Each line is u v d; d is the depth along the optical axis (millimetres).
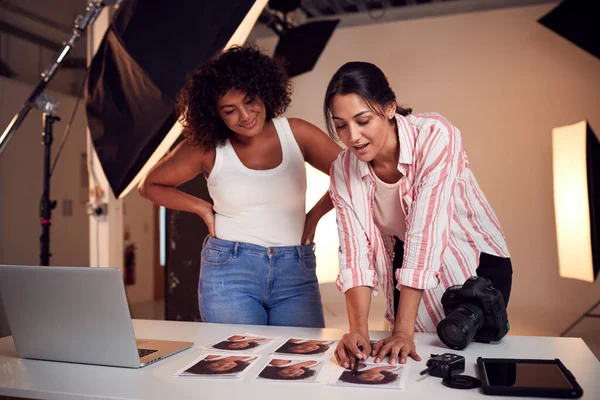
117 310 1319
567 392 1063
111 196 4258
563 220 5887
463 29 6262
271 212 2086
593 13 4988
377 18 6871
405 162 1549
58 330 1402
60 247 6965
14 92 6246
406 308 1501
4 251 6211
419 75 6402
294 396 1115
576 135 5855
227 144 2115
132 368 1344
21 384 1252
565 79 5922
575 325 5246
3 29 6141
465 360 1338
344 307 6184
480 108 6191
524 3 6238
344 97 1396
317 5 6832
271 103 2104
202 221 4020
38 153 6668
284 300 2125
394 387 1146
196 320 4039
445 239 1542
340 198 1693
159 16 3006
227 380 1226
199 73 2043
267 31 6941
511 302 6059
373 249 1715
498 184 6117
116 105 3221
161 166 2283
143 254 7883
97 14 3148
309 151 2180
